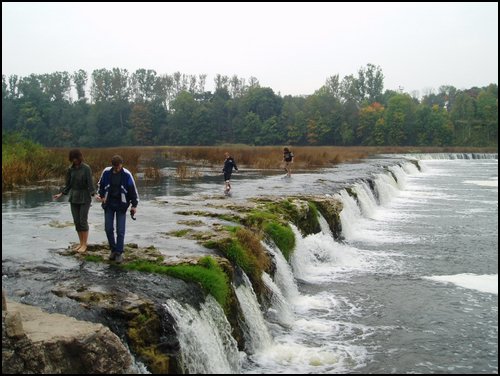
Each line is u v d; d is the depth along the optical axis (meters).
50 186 26.89
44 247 12.14
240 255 12.66
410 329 12.20
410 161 64.56
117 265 10.65
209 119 121.69
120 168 10.63
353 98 151.88
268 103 131.12
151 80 141.75
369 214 29.22
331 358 10.50
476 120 126.62
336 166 49.59
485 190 42.75
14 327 6.34
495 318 12.92
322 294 14.83
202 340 9.16
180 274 10.14
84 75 147.75
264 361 10.38
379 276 16.67
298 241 17.36
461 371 10.08
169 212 18.33
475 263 18.38
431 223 26.67
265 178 34.22
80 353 6.86
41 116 117.38
